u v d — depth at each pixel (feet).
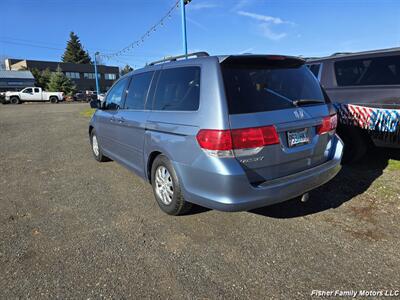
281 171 9.80
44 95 125.80
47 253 9.51
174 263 8.91
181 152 10.10
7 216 12.24
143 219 11.74
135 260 9.07
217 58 9.61
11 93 118.62
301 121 10.03
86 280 8.20
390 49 15.42
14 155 23.39
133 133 13.57
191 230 10.80
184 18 40.29
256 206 9.18
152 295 7.61
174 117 10.55
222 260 9.01
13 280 8.24
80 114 62.59
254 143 8.96
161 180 11.98
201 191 9.56
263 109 9.39
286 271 8.43
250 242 9.92
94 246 9.87
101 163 20.25
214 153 8.87
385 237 9.98
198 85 9.87
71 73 221.46
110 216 12.08
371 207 12.14
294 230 10.61
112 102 16.98
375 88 15.28
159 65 12.69
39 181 16.69
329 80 17.24
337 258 8.94
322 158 11.27
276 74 10.41
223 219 11.54
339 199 12.97
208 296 7.55
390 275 8.16
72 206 13.14
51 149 25.48
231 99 9.04
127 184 15.89
